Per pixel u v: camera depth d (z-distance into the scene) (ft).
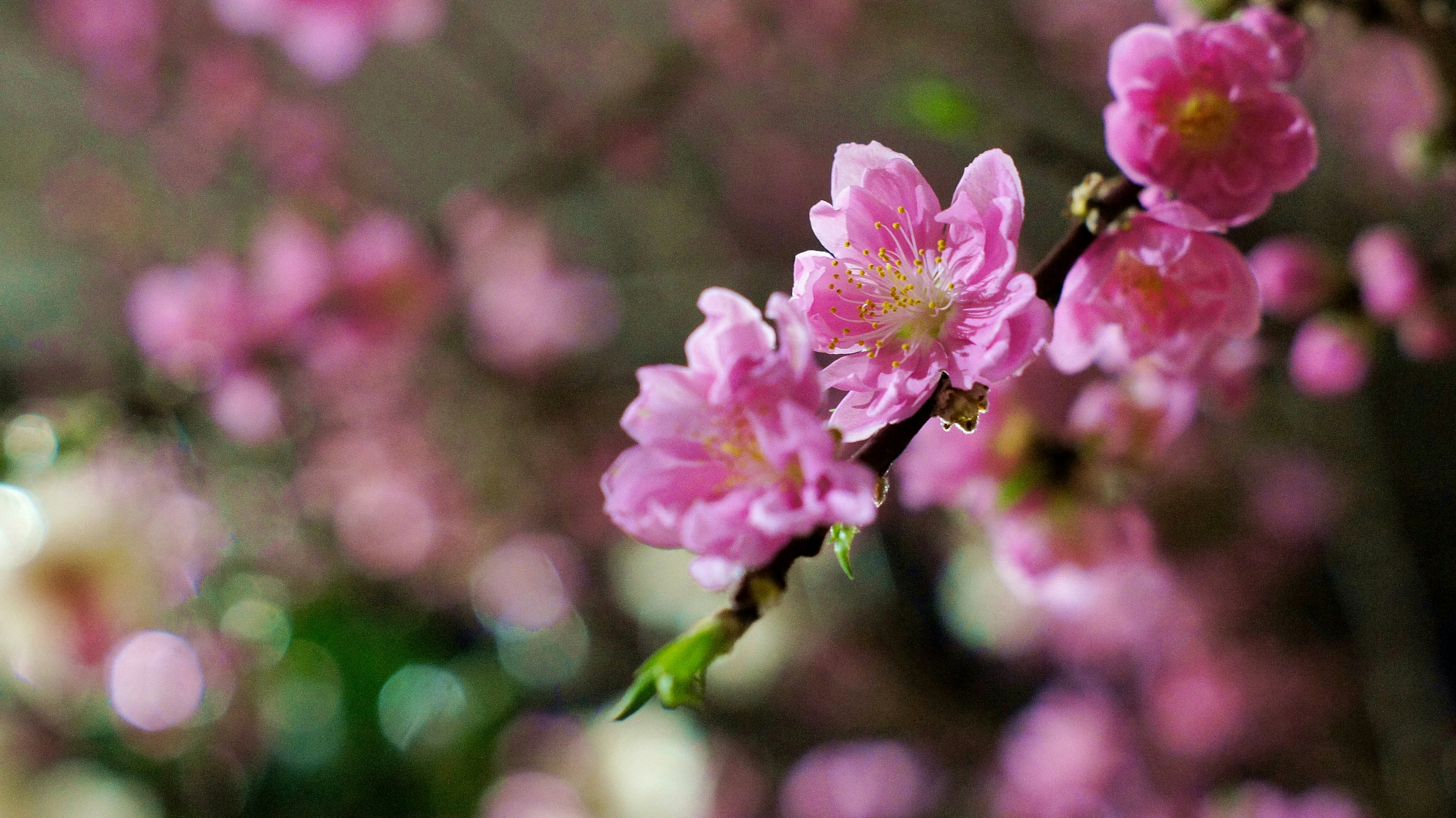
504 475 6.34
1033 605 4.46
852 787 5.20
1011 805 4.73
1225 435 5.01
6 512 2.73
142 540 2.90
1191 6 2.31
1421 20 2.39
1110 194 2.16
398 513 6.11
